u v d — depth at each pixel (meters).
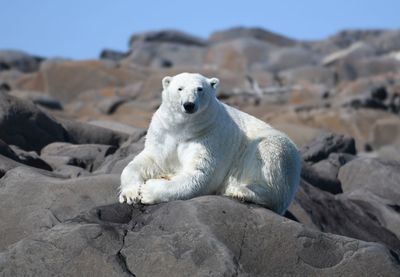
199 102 28.66
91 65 150.75
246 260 25.95
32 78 151.38
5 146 40.81
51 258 25.91
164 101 29.69
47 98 107.81
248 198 28.55
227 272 25.23
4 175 36.44
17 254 26.11
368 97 125.31
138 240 26.30
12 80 161.88
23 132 49.47
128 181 28.69
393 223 42.56
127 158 40.75
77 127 53.69
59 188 34.47
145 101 129.12
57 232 26.58
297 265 26.20
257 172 29.42
